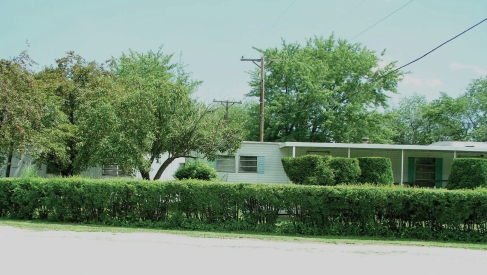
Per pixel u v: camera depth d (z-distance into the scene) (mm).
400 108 49000
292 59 34719
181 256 7512
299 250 8617
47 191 11930
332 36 37344
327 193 11219
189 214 11602
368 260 7844
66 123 18000
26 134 14367
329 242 9852
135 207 11703
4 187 12219
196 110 15078
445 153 20969
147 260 7059
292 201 11297
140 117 13539
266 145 19594
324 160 16203
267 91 35906
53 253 7391
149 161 14414
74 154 18234
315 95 32312
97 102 14477
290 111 34219
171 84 14484
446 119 44094
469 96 45406
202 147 15156
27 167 18328
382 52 35438
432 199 11078
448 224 11109
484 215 11031
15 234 9352
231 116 43031
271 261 7363
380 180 16438
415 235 11117
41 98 15797
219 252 8055
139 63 33781
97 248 7996
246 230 11305
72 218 11891
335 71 34844
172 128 14359
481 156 20562
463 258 8430
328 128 33625
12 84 15188
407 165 20844
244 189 11406
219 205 11422
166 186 11586
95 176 19766
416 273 6887
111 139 13383
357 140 34312
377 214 11312
